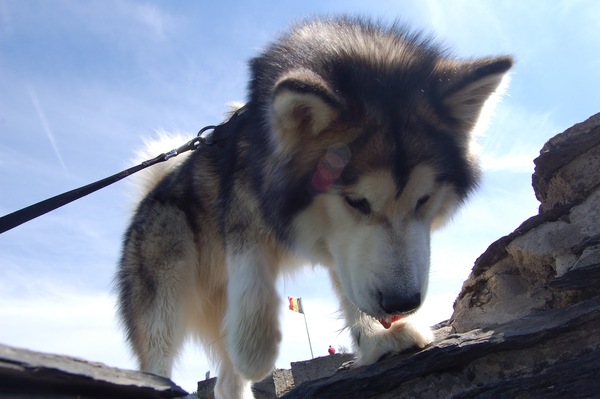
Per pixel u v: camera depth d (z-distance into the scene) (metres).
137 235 0.86
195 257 0.86
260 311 0.70
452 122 0.63
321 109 0.57
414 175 0.57
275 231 0.68
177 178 0.88
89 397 0.29
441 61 0.68
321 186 0.59
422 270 0.55
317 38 0.69
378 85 0.61
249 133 0.72
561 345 0.47
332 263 0.68
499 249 0.65
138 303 0.83
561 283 0.52
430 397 0.49
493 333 0.49
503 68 0.60
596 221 0.56
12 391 0.26
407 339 0.56
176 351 0.82
